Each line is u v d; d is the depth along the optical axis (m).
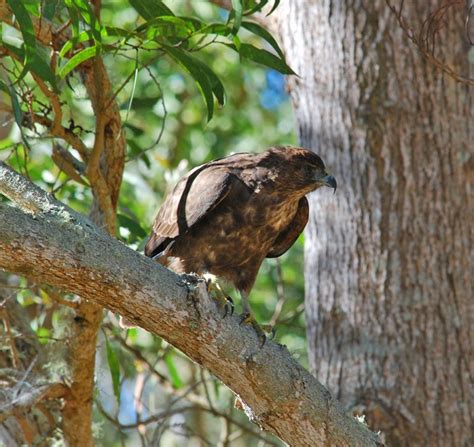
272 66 9.58
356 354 10.98
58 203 7.21
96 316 9.90
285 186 10.89
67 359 10.34
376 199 11.09
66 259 6.96
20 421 10.29
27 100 9.96
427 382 10.76
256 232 10.99
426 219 10.96
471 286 10.89
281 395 8.04
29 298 12.77
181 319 7.53
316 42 11.58
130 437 17.00
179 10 16.67
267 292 16.94
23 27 8.45
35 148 13.95
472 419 10.69
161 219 11.20
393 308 10.93
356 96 11.23
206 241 10.95
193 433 12.76
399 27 11.12
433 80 11.03
